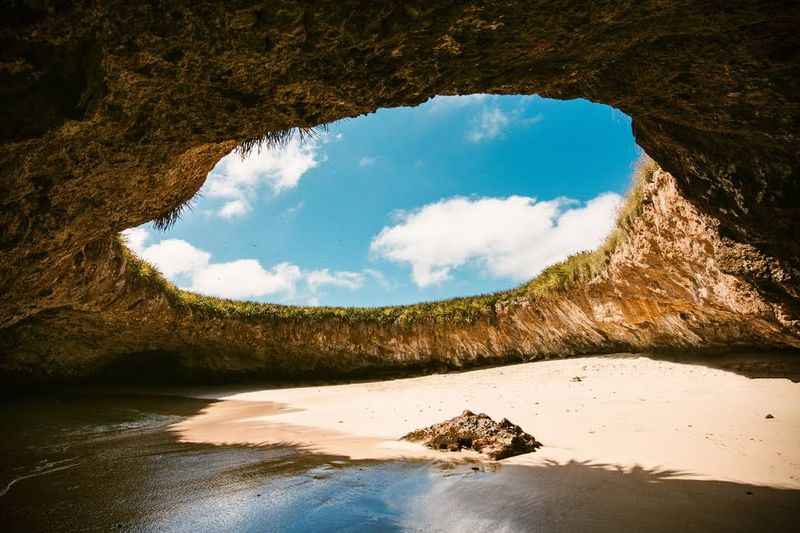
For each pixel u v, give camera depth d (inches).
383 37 115.3
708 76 143.9
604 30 125.5
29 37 95.4
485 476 182.7
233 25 103.6
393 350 666.2
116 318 518.3
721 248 273.9
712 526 129.2
